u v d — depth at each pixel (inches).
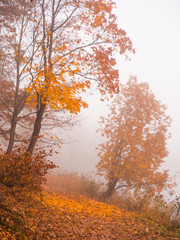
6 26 430.3
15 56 430.9
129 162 627.8
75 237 209.3
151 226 285.6
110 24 414.9
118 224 279.7
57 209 293.6
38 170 303.6
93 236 222.5
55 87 337.7
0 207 193.2
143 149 641.6
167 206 389.7
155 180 607.5
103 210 369.7
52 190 496.7
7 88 478.3
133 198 491.2
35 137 359.9
